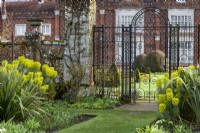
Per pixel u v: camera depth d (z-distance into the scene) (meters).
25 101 9.47
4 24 47.00
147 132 8.12
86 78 14.35
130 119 10.61
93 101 13.40
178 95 8.80
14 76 9.67
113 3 44.41
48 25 46.25
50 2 47.38
